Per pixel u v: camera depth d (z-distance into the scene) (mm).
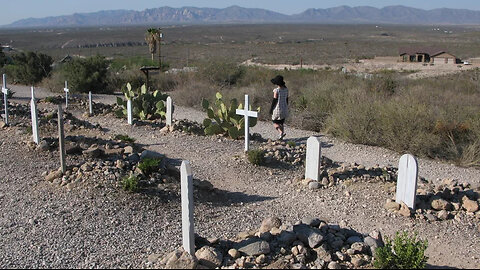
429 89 20188
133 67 31531
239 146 11117
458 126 12164
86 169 7820
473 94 20453
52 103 17859
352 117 12625
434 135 11617
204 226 6402
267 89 19750
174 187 7527
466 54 73250
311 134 13453
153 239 5805
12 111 12859
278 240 5273
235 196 7883
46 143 9242
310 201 7566
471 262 5543
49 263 5129
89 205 6688
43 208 6617
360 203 7301
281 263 4875
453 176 9625
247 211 7137
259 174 9039
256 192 8133
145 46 117750
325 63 57562
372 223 6676
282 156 9945
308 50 90812
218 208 7176
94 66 24250
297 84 23219
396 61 57750
